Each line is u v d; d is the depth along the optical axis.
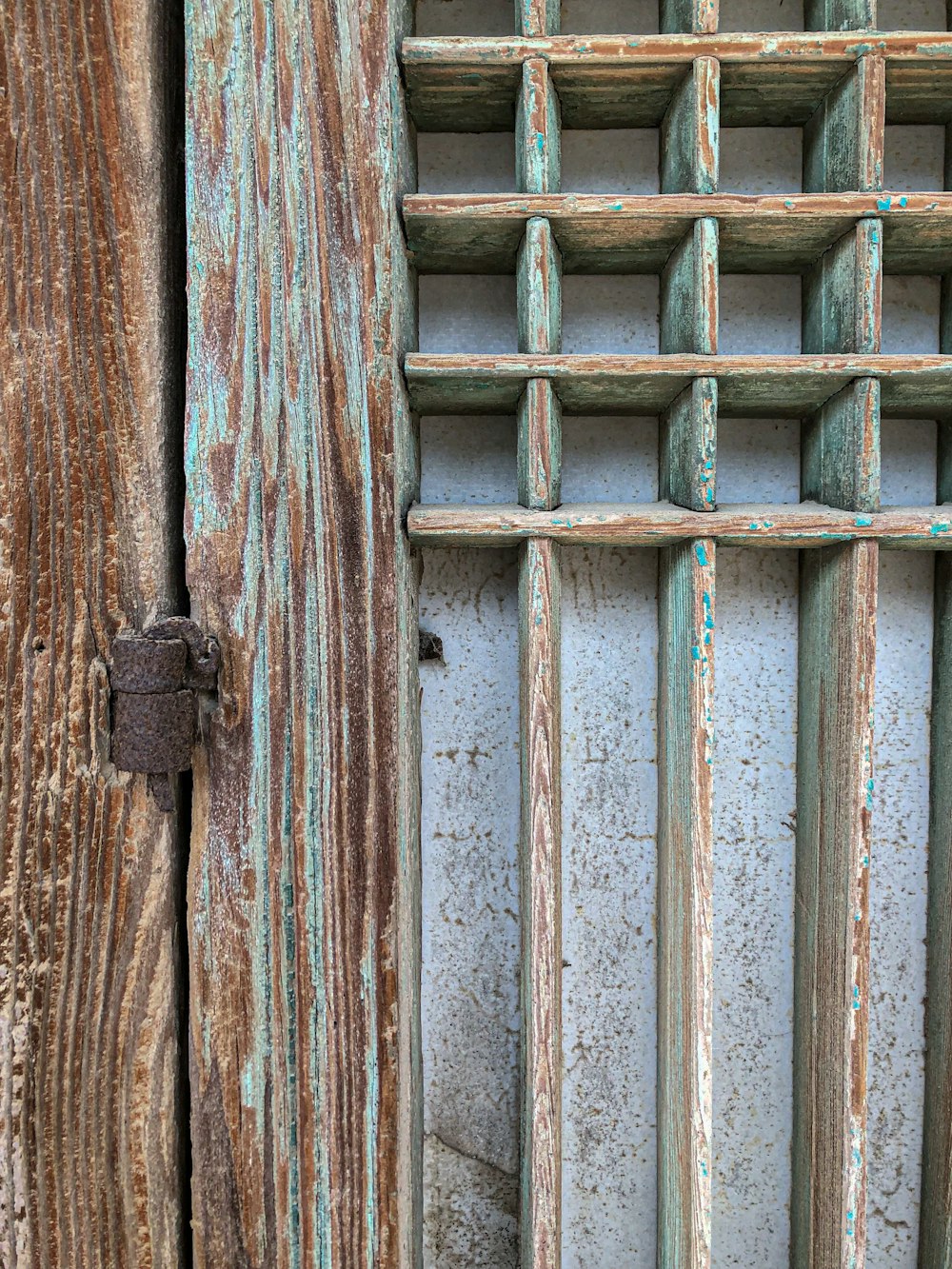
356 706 0.33
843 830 0.35
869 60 0.34
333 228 0.32
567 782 0.39
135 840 0.32
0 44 0.31
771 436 0.39
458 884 0.39
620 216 0.34
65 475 0.32
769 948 0.39
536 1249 0.34
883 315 0.38
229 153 0.32
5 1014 0.32
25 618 0.32
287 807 0.33
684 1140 0.35
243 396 0.32
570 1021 0.39
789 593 0.39
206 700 0.33
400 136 0.34
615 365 0.34
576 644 0.39
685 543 0.35
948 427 0.38
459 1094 0.39
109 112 0.31
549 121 0.34
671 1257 0.36
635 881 0.39
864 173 0.34
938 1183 0.37
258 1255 0.33
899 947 0.39
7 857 0.32
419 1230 0.37
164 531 0.32
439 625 0.39
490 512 0.34
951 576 0.38
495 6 0.38
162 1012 0.33
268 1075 0.33
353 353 0.32
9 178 0.31
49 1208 0.32
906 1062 0.39
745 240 0.36
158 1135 0.33
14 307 0.31
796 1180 0.38
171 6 0.32
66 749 0.32
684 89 0.35
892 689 0.39
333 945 0.33
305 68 0.32
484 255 0.36
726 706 0.39
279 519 0.32
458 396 0.36
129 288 0.32
